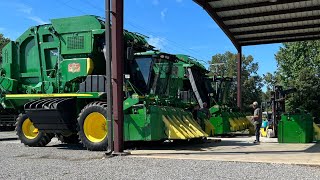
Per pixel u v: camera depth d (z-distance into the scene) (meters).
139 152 11.18
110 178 7.22
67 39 13.45
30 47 14.65
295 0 16.62
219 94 21.91
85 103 13.14
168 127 12.22
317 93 37.72
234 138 18.09
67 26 13.51
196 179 7.04
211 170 7.92
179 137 12.02
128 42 13.26
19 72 14.85
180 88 16.70
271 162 8.84
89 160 9.78
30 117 13.02
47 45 14.08
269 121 18.66
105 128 12.10
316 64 39.94
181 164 8.73
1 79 15.02
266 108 19.81
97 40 13.14
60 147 13.69
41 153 11.61
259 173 7.54
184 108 15.55
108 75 10.64
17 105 14.85
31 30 14.54
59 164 9.09
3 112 23.92
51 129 13.03
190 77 19.31
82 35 13.20
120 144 10.54
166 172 7.74
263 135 18.66
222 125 19.44
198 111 16.80
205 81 21.33
